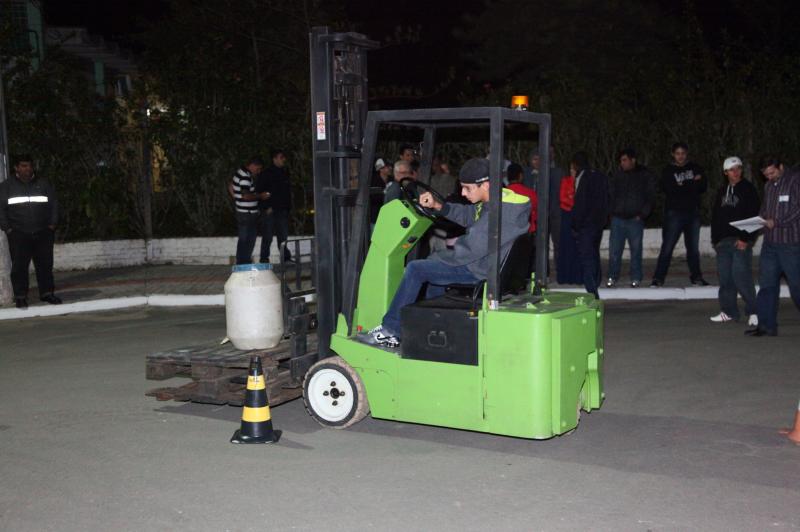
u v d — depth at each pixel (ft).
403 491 17.43
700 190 41.16
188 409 23.62
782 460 18.86
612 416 22.34
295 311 22.62
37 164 53.62
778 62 57.98
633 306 38.65
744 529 15.39
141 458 19.62
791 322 33.55
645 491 17.22
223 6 68.85
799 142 56.49
